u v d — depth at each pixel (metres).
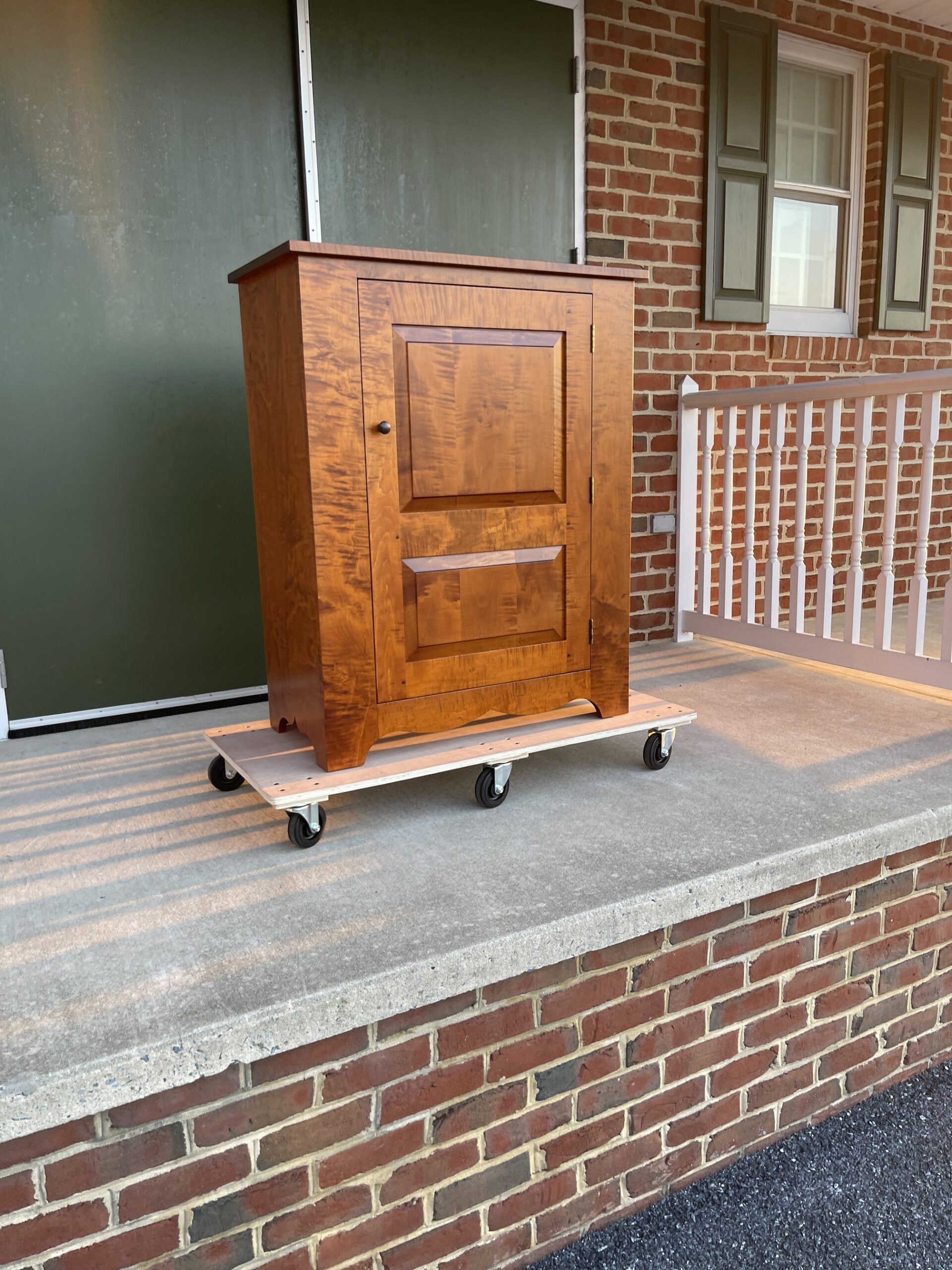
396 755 2.01
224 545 2.91
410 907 1.60
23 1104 1.18
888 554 2.87
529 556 2.11
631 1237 1.73
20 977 1.42
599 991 1.67
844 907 1.99
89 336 2.62
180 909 1.62
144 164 2.61
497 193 3.12
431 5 2.89
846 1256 1.67
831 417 2.97
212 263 2.75
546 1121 1.65
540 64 3.13
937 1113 2.10
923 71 3.97
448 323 1.91
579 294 2.07
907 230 4.09
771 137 3.62
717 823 1.94
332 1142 1.44
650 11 3.28
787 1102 2.00
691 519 3.67
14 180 2.47
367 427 1.85
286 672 2.11
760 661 3.39
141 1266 1.33
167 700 2.91
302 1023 1.34
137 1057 1.23
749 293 3.70
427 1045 1.50
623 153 3.33
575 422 2.12
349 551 1.87
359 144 2.85
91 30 2.48
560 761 2.39
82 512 2.70
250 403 2.10
